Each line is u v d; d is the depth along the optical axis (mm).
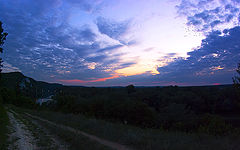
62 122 15586
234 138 7730
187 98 50250
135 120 32750
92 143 7602
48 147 7551
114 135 9070
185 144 6801
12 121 16781
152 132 10547
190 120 28188
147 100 52812
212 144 6703
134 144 7523
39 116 23766
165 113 33281
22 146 7816
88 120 14805
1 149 7164
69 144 8078
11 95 69562
